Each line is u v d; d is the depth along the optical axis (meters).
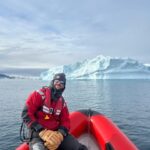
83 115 4.71
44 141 3.38
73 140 3.58
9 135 14.98
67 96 43.94
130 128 17.05
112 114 24.19
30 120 3.35
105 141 3.93
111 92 53.28
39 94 3.45
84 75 116.94
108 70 115.69
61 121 3.66
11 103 33.44
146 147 12.17
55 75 3.55
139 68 118.94
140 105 31.20
